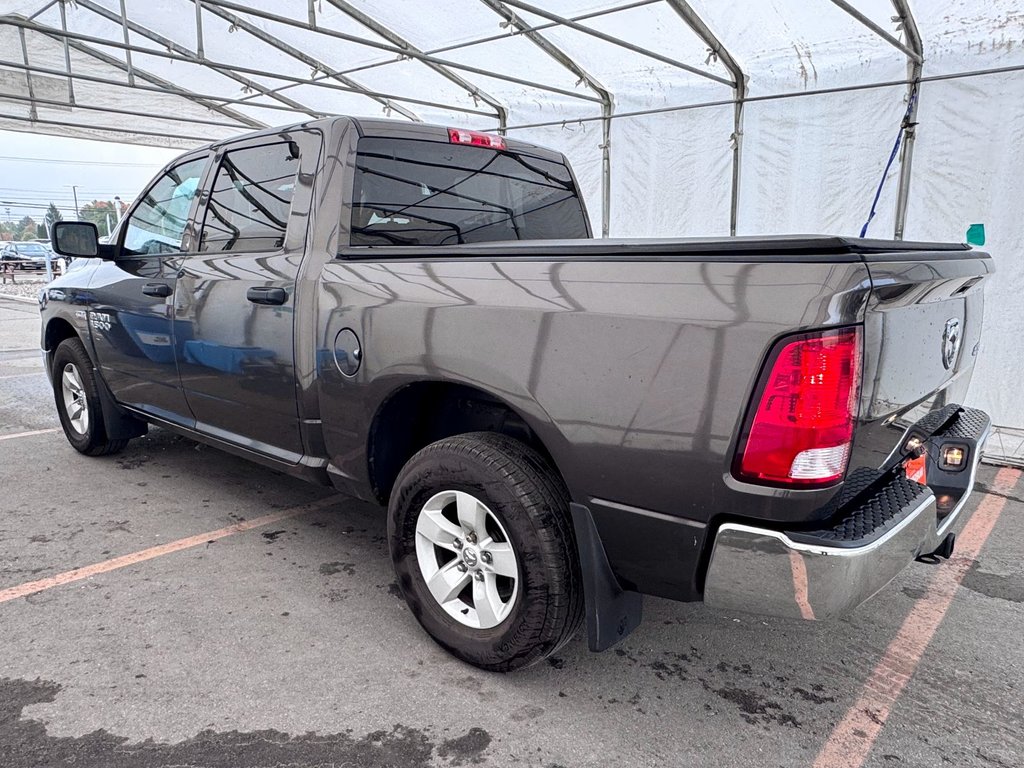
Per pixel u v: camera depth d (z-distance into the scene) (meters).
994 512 3.94
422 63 8.13
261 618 2.62
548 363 1.96
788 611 1.71
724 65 6.43
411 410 2.54
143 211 3.75
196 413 3.38
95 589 2.81
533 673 2.33
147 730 1.99
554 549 2.04
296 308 2.65
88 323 4.01
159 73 10.06
